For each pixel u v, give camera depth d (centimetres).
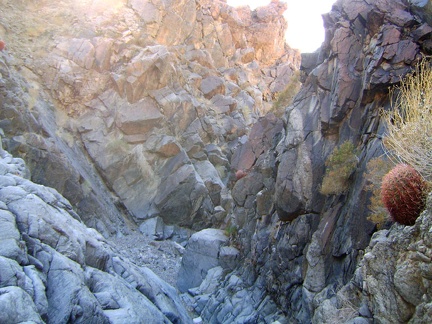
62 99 2259
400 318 596
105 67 2367
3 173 988
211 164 2378
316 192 1086
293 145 1187
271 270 1229
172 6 2852
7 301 566
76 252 835
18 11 2442
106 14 2598
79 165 2084
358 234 870
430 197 574
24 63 2225
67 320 679
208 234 1677
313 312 934
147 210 2158
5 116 1814
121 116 2258
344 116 1077
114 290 835
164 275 1688
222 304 1345
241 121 2806
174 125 2361
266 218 1378
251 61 3594
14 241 716
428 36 957
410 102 696
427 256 546
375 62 982
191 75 2789
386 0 1073
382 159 852
